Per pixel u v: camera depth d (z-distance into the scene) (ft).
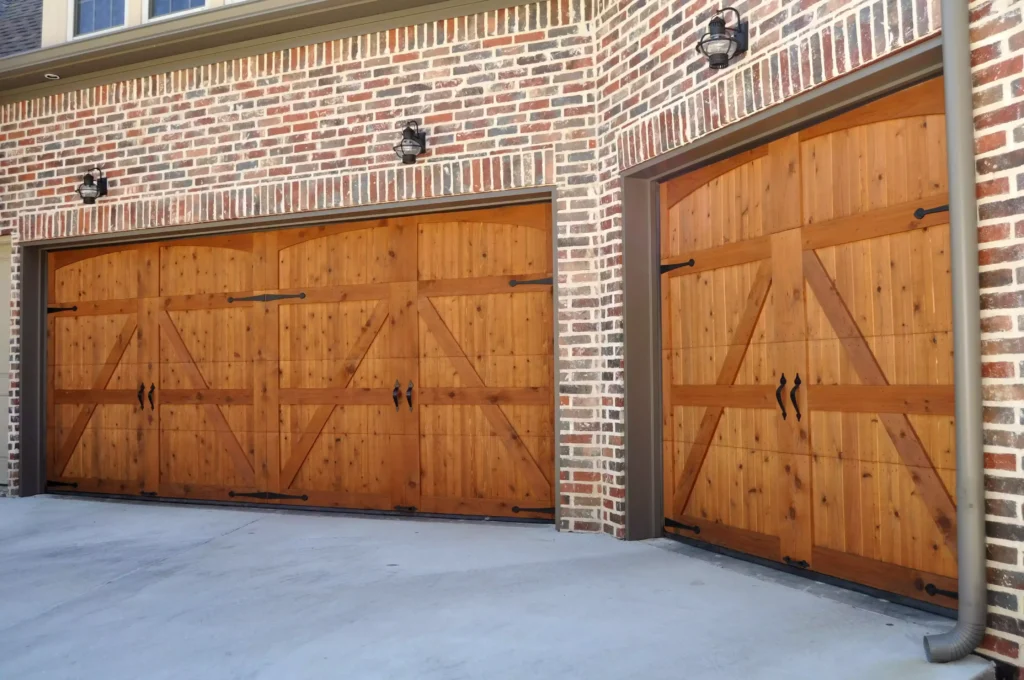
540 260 20.63
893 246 13.14
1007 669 10.07
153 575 16.01
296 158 22.30
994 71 10.27
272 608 13.55
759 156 15.89
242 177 22.89
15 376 26.07
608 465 18.86
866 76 12.44
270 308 23.50
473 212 21.33
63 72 24.85
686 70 16.28
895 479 13.07
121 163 24.53
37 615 13.50
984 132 10.39
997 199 10.23
